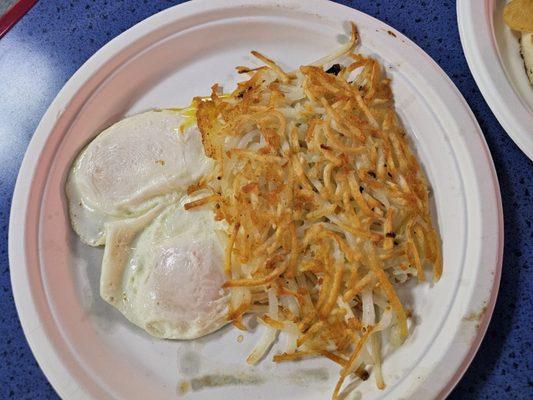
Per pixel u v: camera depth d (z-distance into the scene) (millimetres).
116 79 279
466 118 245
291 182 240
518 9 244
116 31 298
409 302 244
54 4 307
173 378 250
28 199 262
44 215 265
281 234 235
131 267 259
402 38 259
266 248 236
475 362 234
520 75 254
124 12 299
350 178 239
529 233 243
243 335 252
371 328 231
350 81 268
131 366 253
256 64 281
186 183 259
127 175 263
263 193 242
